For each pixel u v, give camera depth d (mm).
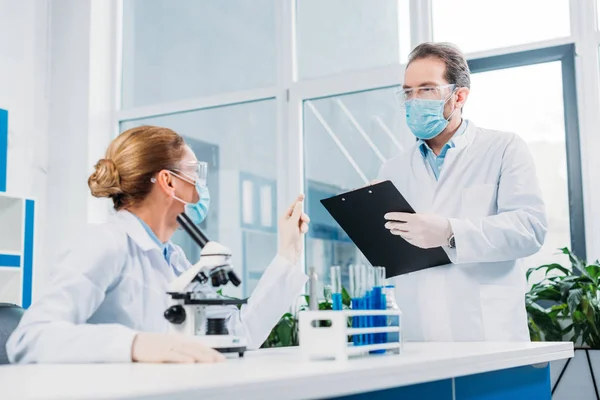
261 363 1054
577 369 2652
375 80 3844
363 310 1177
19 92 4277
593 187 3248
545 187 3369
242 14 4352
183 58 4520
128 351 1057
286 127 4105
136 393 657
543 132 3400
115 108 4590
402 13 3859
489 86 3549
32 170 4367
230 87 4344
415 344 1588
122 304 1337
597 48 3320
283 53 4145
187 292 1223
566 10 3412
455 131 2137
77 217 4359
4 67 4188
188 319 1219
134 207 1422
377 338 1228
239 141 4285
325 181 4004
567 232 3309
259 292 1541
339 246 3887
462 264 2025
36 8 4492
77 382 776
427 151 2191
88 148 4402
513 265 2031
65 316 1183
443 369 1086
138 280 1358
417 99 2029
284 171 4074
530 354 1385
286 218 1593
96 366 1001
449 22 3711
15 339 1151
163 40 4602
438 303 2043
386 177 2248
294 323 3336
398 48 3863
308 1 4168
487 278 2008
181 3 4570
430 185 2137
